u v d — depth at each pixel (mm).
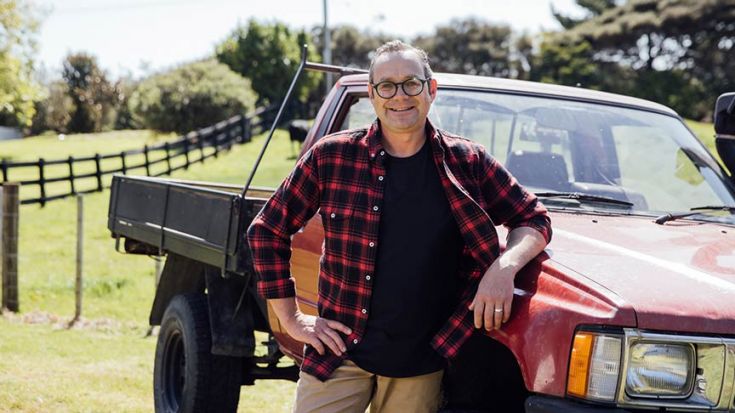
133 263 14172
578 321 2590
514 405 3145
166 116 33906
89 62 58875
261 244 3039
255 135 33656
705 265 2904
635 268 2814
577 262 2842
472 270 2928
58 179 21625
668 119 4348
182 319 4816
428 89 2873
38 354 7637
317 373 2963
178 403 5039
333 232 2916
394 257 2852
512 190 2955
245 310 4652
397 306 2852
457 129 3896
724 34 50125
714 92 48875
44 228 17453
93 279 12391
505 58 68750
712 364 2588
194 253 4664
